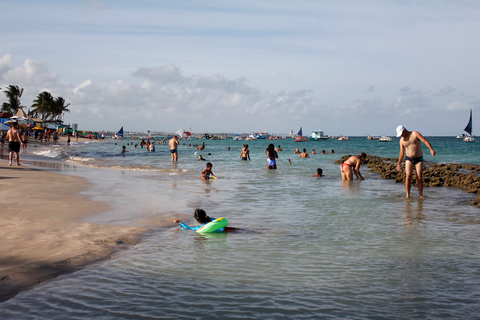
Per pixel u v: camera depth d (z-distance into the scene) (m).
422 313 3.90
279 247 6.27
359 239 6.80
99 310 3.83
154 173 19.33
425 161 35.72
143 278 4.77
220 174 19.09
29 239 6.22
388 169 21.50
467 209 9.86
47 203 9.60
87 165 24.14
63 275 4.80
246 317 3.74
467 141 125.75
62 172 18.25
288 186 14.38
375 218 8.65
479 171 23.52
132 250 5.98
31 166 20.33
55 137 74.44
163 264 5.32
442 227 7.77
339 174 19.38
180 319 3.66
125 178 16.45
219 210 9.48
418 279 4.86
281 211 9.42
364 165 28.44
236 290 4.44
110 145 71.00
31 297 4.11
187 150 55.03
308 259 5.64
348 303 4.12
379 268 5.27
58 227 7.14
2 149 39.34
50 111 116.50
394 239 6.81
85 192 11.82
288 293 4.37
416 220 8.45
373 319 3.74
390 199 11.52
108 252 5.80
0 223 7.31
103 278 4.73
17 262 5.05
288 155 39.50
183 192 12.48
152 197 11.27
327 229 7.57
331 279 4.83
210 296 4.25
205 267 5.23
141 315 3.73
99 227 7.30
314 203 10.62
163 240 6.64
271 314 3.82
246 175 18.64
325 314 3.84
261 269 5.18
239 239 6.78
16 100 95.12
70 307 3.89
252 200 11.05
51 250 5.67
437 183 15.17
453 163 31.34
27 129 67.56
